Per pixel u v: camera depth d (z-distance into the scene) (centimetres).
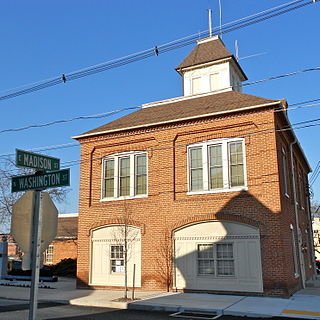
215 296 1597
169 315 1253
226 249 1694
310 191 3039
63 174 634
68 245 3238
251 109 1725
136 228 1902
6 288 2014
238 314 1245
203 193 1773
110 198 1995
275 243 1589
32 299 585
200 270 1725
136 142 1991
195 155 1847
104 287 1911
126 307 1415
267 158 1670
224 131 1786
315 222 5659
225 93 2156
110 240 1955
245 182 1700
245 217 1659
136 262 1866
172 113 2044
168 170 1869
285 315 1199
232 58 2419
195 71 2517
